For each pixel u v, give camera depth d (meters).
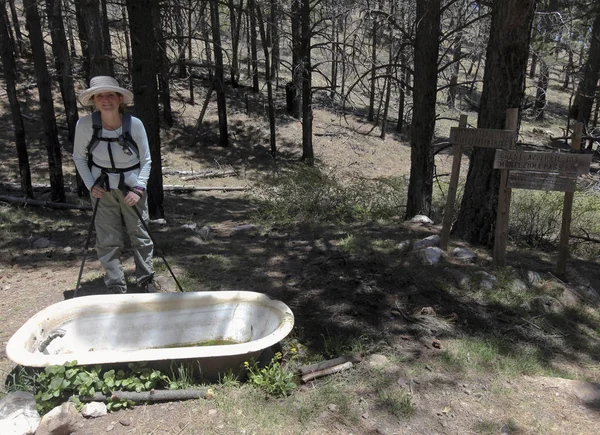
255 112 22.86
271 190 10.70
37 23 8.48
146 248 4.08
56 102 18.98
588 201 9.09
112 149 3.54
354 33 10.30
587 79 17.06
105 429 2.66
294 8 15.70
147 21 7.71
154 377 2.94
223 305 3.70
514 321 4.10
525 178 4.82
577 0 15.35
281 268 5.16
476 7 9.34
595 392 3.16
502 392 3.12
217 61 18.47
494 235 5.51
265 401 2.92
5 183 11.88
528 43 5.32
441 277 4.75
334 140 21.80
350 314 4.09
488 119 5.57
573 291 4.70
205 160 18.48
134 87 7.97
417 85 8.17
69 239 6.65
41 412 2.73
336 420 2.78
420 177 8.41
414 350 3.56
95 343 3.47
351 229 6.93
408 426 2.77
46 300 4.36
